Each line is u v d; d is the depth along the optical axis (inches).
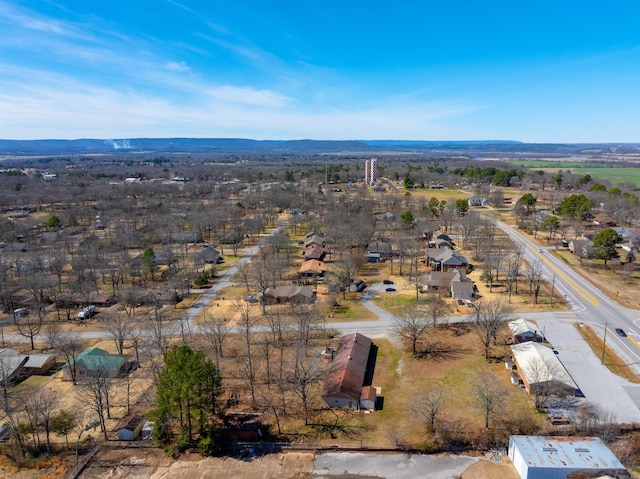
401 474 1987.0
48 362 2947.8
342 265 4552.2
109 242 5831.7
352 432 2276.1
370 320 3607.3
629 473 1887.3
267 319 3619.6
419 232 6397.6
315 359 2974.9
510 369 2790.4
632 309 3683.6
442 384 2669.8
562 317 3543.3
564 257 5211.6
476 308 3385.8
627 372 2736.2
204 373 2122.3
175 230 6584.6
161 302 4030.5
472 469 2006.6
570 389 2466.8
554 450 1959.9
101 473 2027.6
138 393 2650.1
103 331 3508.9
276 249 5551.2
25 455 2139.5
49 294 4286.4
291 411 2458.2
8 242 5925.2
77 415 2440.9
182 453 2149.4
